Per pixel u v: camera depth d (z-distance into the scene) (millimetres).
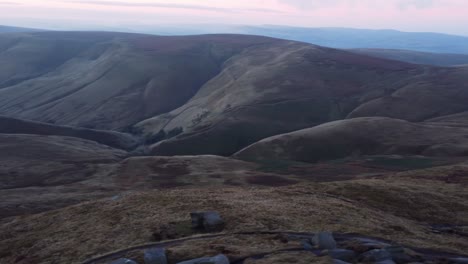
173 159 110000
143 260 25156
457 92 191375
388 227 33500
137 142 178750
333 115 185250
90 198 77125
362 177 81125
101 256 27625
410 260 23906
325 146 122438
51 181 96688
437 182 54562
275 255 23781
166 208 37312
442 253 27484
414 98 186625
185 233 31266
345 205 38969
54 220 40062
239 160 111812
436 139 119500
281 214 34250
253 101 195125
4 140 130000
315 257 22969
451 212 43125
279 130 169250
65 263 28906
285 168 102125
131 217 36125
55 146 128750
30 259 31516
